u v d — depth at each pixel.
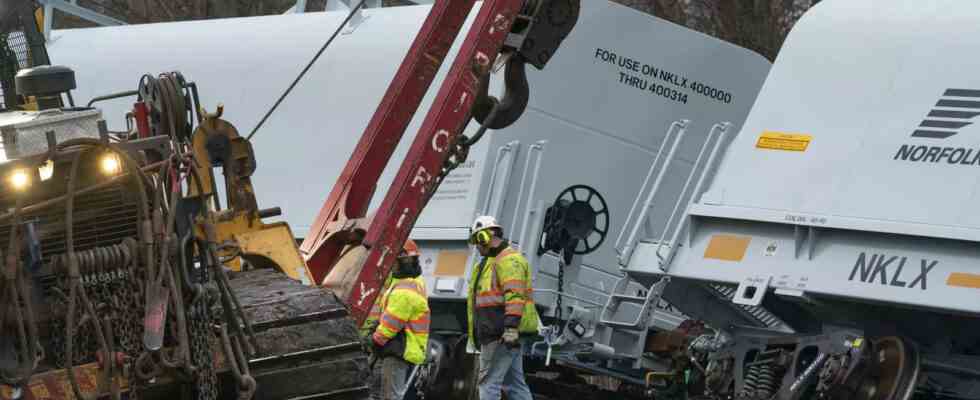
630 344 12.33
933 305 9.07
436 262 12.27
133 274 5.09
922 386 10.08
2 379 4.96
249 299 5.80
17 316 4.87
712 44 12.94
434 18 8.09
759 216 9.98
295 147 13.88
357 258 7.33
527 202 11.93
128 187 5.32
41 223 5.21
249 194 7.27
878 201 9.42
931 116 9.48
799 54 10.38
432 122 7.43
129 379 5.04
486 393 10.25
